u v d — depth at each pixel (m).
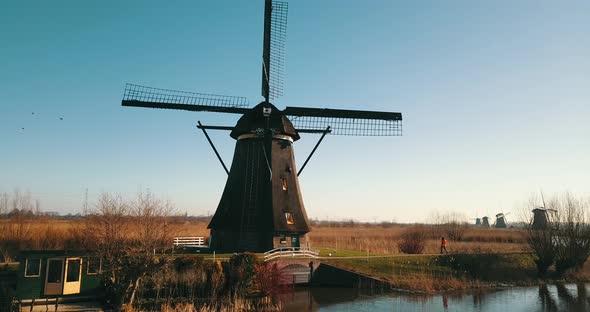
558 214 36.72
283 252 28.77
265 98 33.19
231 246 31.12
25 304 20.14
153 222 21.77
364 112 34.47
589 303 26.83
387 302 25.30
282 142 33.38
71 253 21.53
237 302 21.92
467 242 53.34
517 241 53.81
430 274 31.50
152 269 20.56
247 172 32.25
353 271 29.64
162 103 31.08
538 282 33.75
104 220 21.17
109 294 20.88
